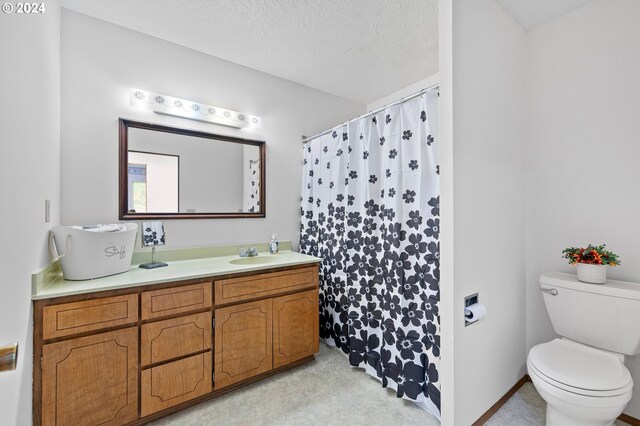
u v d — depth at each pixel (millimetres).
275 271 1974
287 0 1629
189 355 1616
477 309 1421
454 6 1367
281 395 1774
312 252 2629
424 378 1651
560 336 1691
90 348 1335
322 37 1994
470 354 1442
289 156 2684
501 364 1694
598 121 1662
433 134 1606
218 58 2275
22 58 1060
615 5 1597
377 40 2023
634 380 1485
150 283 1489
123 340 1420
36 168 1233
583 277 1574
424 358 1649
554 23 1836
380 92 2922
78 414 1305
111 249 1568
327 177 2457
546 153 1874
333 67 2418
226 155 2342
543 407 1669
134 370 1448
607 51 1626
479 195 1529
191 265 1914
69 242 1422
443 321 1369
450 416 1329
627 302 1394
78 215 1729
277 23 1842
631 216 1549
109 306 1385
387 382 1818
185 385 1599
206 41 2053
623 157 1575
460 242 1393
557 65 1825
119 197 1869
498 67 1686
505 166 1744
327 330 2459
